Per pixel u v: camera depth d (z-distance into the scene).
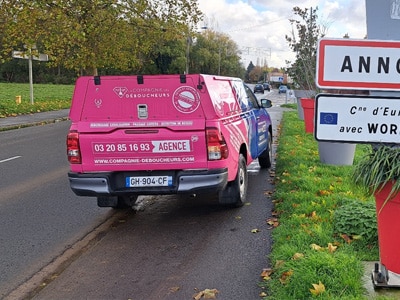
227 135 5.46
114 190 5.30
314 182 6.75
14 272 4.40
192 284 3.94
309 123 13.09
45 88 52.66
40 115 23.77
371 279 3.60
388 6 3.36
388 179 3.30
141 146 5.18
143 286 3.96
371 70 3.35
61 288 4.01
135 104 5.17
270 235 5.11
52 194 7.45
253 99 8.30
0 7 19.77
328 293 3.35
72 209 6.57
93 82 5.21
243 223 5.59
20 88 50.53
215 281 3.97
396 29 3.37
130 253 4.78
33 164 10.28
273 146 11.80
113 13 22.58
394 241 3.44
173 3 25.16
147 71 78.69
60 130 17.94
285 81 34.88
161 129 5.16
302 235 4.52
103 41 24.14
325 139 3.46
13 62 80.19
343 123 3.43
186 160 5.21
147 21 25.08
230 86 6.40
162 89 5.12
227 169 5.39
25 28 20.08
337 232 4.58
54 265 4.54
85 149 5.25
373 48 3.32
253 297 3.64
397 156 3.34
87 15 21.61
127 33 25.11
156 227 5.64
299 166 8.04
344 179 6.92
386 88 3.35
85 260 4.64
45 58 24.41
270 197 6.75
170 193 5.27
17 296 3.89
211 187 5.20
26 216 6.24
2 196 7.35
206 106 5.15
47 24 20.69
